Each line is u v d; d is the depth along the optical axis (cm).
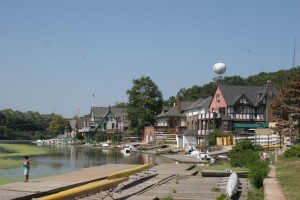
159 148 7431
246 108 7394
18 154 6375
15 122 19975
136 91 10638
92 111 14375
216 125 7331
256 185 1920
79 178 2495
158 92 10738
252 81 13988
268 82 7631
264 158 3198
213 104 7956
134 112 10512
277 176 2075
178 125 9825
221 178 2408
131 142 10038
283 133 5059
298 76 5128
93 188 1574
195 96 14225
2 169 3784
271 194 1548
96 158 5584
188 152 5878
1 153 6575
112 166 3453
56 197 1358
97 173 2833
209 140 6381
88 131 13750
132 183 2236
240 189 1862
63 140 13575
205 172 2591
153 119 10606
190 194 1848
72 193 1445
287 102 5106
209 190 1964
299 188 1670
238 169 2997
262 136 5384
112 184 1727
